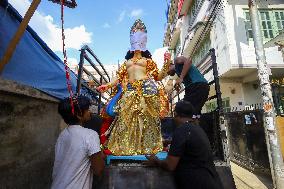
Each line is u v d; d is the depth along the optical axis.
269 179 6.85
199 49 15.34
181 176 2.51
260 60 6.75
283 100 9.03
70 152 2.25
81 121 2.55
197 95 3.80
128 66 3.85
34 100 3.99
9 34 3.63
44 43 5.06
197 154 2.51
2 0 3.45
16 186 3.39
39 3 2.48
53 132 4.83
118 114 3.61
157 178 2.64
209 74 12.86
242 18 10.65
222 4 10.70
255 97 12.14
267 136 6.55
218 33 11.44
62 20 2.26
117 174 2.67
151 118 3.57
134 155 3.20
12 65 3.59
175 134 2.62
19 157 3.50
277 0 11.23
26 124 3.73
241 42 10.42
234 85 12.34
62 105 2.48
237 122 8.96
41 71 4.53
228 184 2.81
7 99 3.20
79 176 2.20
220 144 3.23
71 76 6.11
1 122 3.06
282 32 9.86
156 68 3.91
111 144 3.40
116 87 4.00
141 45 3.93
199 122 4.16
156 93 3.73
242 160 8.61
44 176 4.40
